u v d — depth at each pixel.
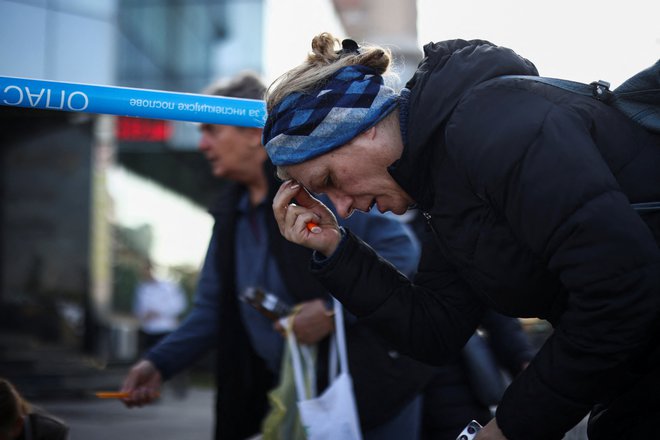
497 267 1.89
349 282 2.27
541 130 1.74
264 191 3.25
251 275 3.24
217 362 3.37
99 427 9.31
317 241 2.29
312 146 1.98
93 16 13.62
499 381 3.37
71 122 16.83
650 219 1.79
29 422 3.09
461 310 2.26
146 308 14.05
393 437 2.97
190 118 2.29
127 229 22.95
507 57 1.89
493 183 1.75
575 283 1.70
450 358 2.32
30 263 16.91
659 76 1.81
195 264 24.45
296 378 2.86
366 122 1.95
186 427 9.49
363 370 2.87
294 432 2.84
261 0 21.55
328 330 2.89
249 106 2.31
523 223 1.74
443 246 2.02
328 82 1.98
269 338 3.22
